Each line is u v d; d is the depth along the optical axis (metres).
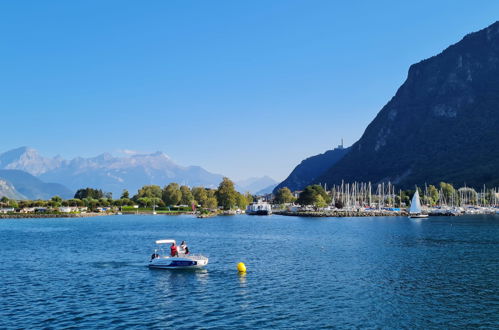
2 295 55.78
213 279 65.75
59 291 58.06
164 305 51.06
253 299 53.62
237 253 94.81
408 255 89.19
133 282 63.84
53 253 96.62
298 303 51.75
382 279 64.88
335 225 192.25
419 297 54.22
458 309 49.12
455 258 84.50
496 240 118.19
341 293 56.38
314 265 77.62
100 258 88.06
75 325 43.81
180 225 198.62
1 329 42.59
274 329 42.59
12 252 98.88
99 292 57.53
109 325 43.78
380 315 47.03
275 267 75.88
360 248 102.00
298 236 136.62
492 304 51.03
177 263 73.94
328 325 43.81
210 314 47.44
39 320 45.41
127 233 153.62
